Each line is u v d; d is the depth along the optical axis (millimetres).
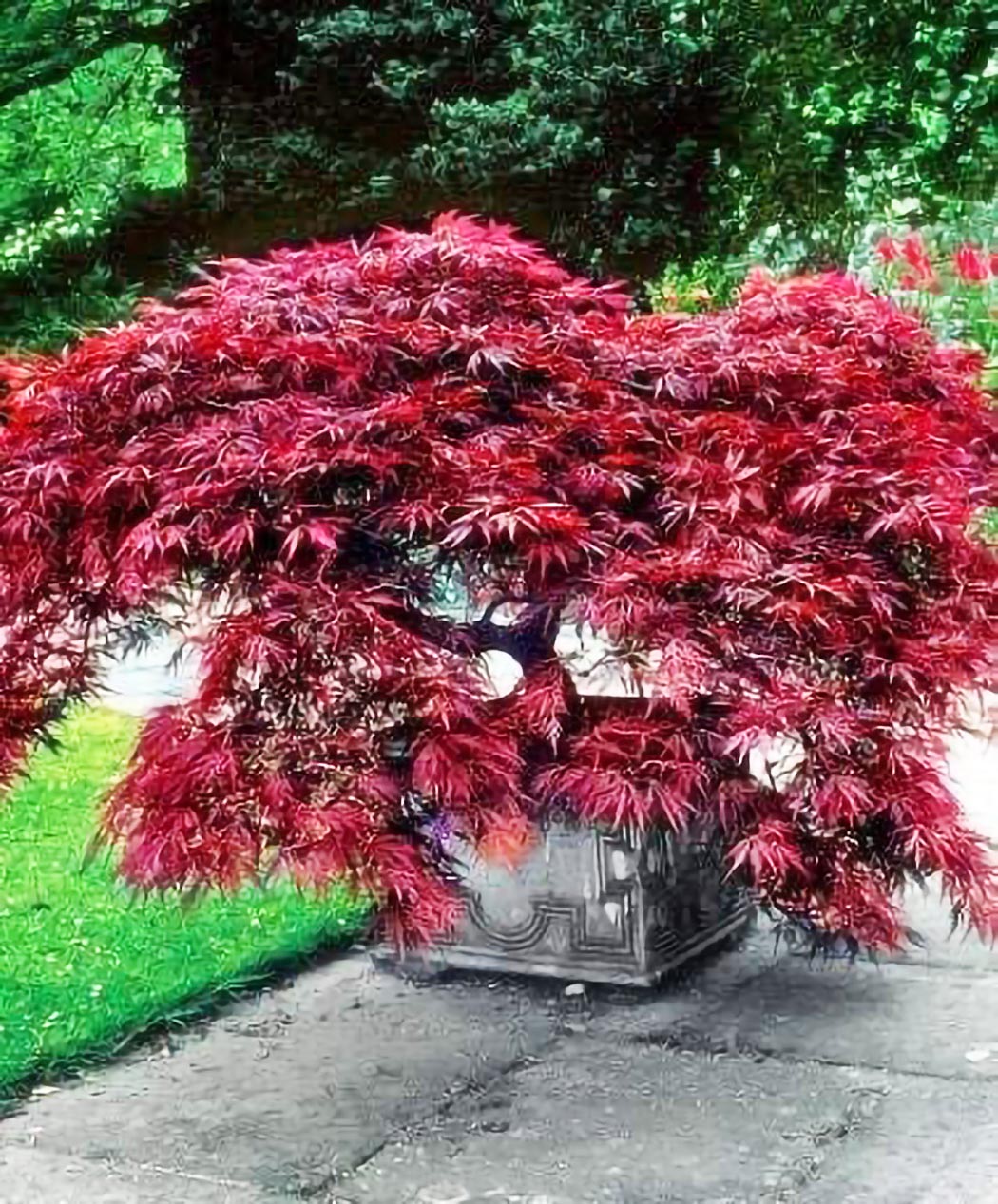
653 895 3529
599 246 10125
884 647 2932
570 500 2955
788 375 3227
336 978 3832
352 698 2748
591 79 9805
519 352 3061
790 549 2949
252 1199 2760
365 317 3174
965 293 7742
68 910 4199
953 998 3588
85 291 11828
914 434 3131
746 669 2852
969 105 9094
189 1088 3229
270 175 10922
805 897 2982
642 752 2822
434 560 2959
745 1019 3496
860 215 9234
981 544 3234
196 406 3010
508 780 2723
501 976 3729
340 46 10367
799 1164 2822
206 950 3891
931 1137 2916
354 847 2623
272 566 2822
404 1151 2926
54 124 12539
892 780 2842
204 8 10938
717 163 9961
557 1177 2799
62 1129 3051
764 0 9695
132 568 2736
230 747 2703
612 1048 3367
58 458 2979
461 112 9992
